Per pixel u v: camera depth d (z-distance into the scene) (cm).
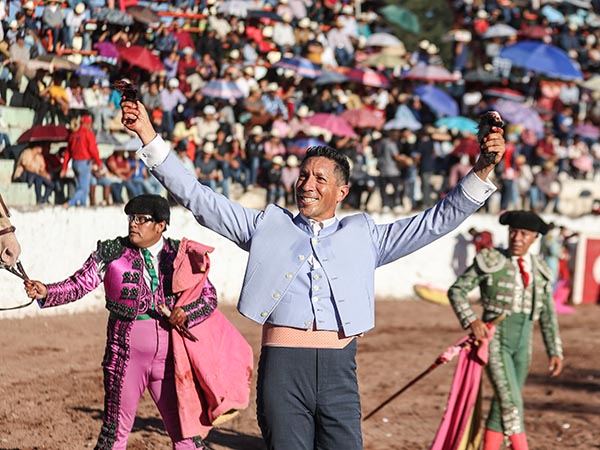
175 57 1678
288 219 484
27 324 1282
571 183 2167
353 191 1852
